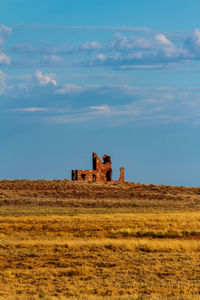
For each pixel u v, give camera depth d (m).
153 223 165.75
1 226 154.62
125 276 83.25
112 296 68.75
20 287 74.50
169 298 67.81
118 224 162.88
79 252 105.25
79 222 167.00
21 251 105.56
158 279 81.38
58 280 79.88
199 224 168.50
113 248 110.62
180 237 141.00
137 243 114.88
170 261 96.25
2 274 83.75
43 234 142.50
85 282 78.69
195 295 70.31
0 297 66.44
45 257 99.88
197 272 86.44
